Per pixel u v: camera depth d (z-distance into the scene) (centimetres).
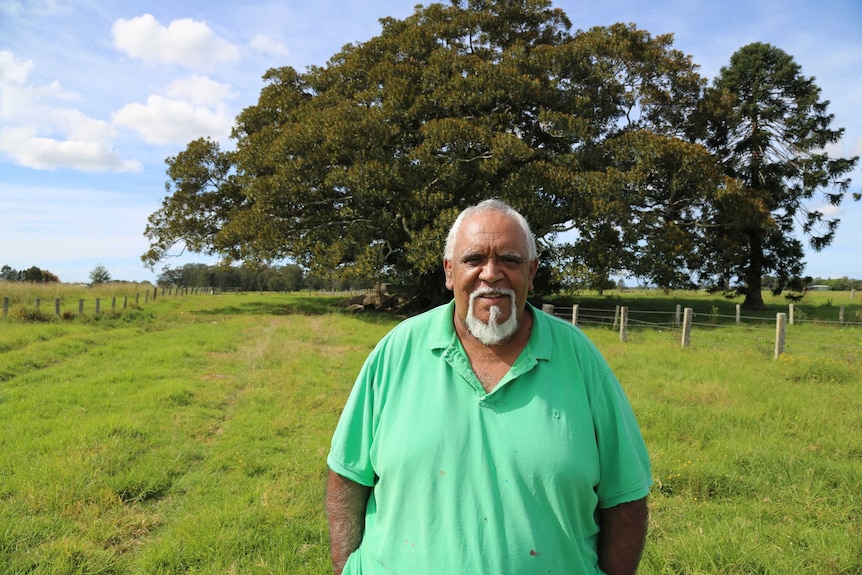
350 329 1769
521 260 170
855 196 2383
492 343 164
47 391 831
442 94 2028
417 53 2303
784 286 2769
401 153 2131
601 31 2244
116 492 474
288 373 992
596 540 173
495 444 157
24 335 1303
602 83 2195
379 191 1978
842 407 706
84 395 808
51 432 634
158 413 720
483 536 152
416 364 173
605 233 2023
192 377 971
